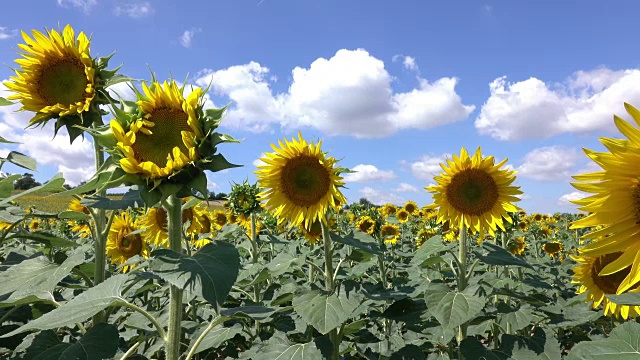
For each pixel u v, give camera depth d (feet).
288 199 3.07
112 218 2.43
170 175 1.64
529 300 2.60
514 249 5.81
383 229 7.01
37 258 2.19
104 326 1.85
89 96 2.53
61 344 1.80
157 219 3.86
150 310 3.12
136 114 1.79
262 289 4.20
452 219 3.25
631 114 1.16
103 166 1.71
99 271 2.40
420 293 3.00
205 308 3.59
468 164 3.22
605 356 1.53
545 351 2.52
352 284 2.43
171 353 1.70
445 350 2.91
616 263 1.26
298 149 3.05
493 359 2.40
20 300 1.80
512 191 3.17
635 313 2.50
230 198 4.32
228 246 1.54
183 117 1.77
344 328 2.62
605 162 1.23
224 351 3.32
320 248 4.89
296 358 2.22
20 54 2.62
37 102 2.59
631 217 1.26
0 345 2.49
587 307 3.35
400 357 2.65
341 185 3.01
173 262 1.45
